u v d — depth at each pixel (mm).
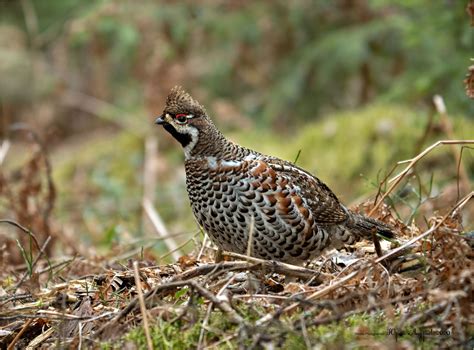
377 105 15266
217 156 7117
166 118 7363
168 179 16359
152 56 17031
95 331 6047
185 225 14188
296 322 5516
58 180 16938
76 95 19750
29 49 20234
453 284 5633
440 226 6297
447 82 13859
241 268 6320
